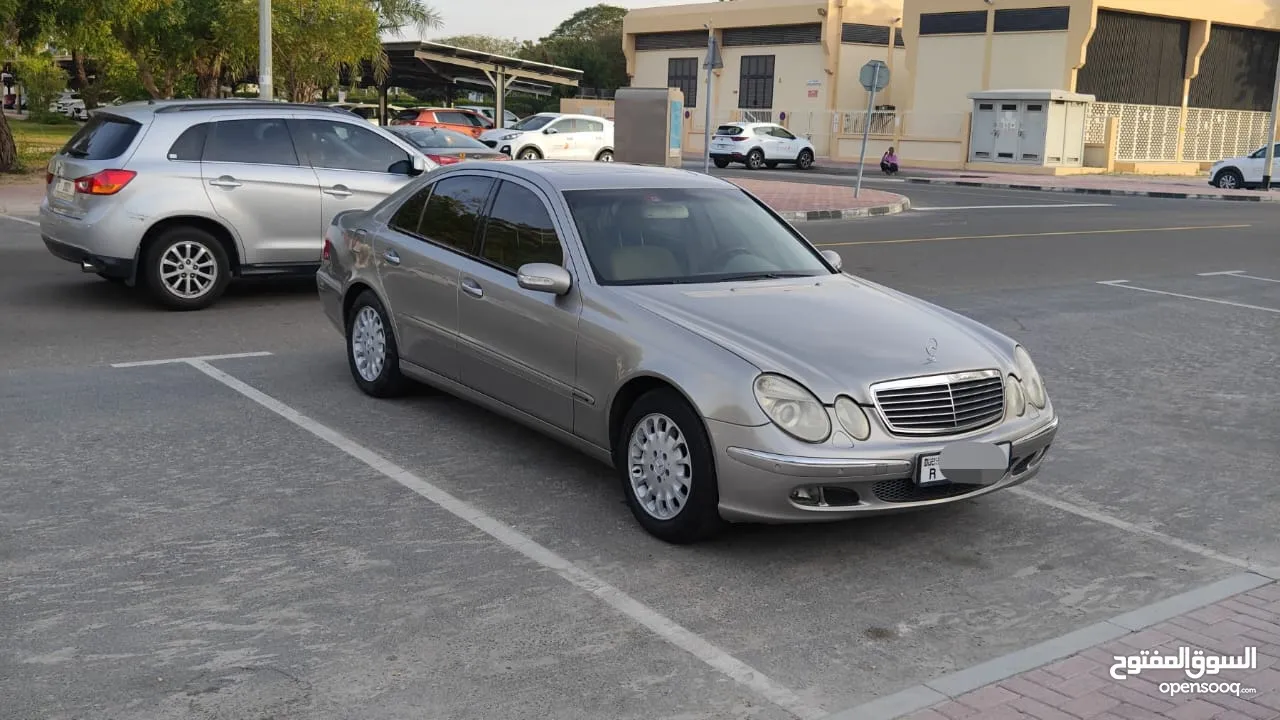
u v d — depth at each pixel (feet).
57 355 27.43
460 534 17.03
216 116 33.53
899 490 15.88
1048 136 129.29
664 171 22.09
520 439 21.75
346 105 124.88
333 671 12.81
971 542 17.52
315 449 20.79
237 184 33.24
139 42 100.01
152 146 32.53
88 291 36.14
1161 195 103.81
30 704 11.89
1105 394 27.37
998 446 16.24
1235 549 17.60
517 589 15.19
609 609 14.70
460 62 125.59
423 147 66.44
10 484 18.43
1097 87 137.90
